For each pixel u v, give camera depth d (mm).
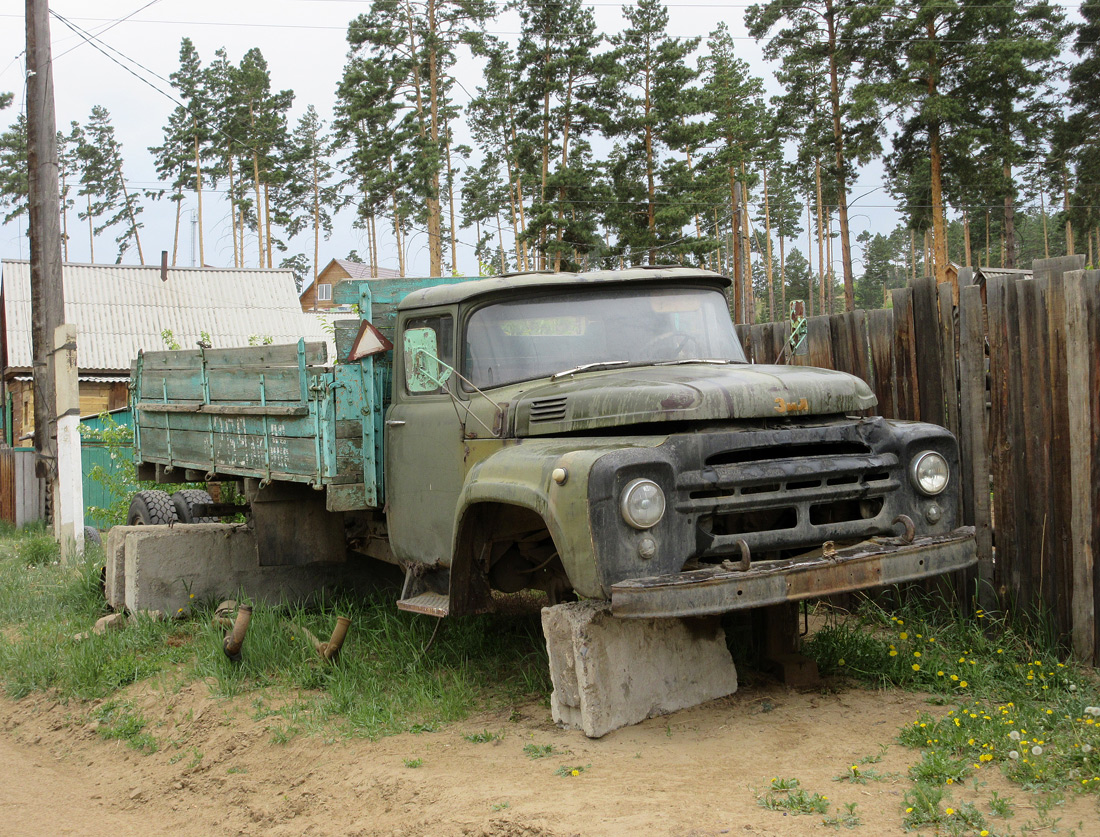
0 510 19719
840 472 4770
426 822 4074
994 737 4301
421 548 6148
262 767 5195
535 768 4461
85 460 18281
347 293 6734
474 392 5715
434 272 36125
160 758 5688
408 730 5262
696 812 3750
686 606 4203
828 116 36625
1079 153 38406
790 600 4383
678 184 35188
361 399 6457
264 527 7375
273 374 6988
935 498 5059
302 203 57375
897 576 4637
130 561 7977
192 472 8938
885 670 5559
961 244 80188
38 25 13469
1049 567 5773
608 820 3746
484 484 5070
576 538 4406
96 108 62812
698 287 6195
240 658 6562
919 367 6762
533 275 5906
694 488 4504
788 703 5141
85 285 29422
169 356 8922
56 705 6820
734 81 43562
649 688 4984
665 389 4734
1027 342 5863
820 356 7648
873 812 3658
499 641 6543
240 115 48562
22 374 27547
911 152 34500
